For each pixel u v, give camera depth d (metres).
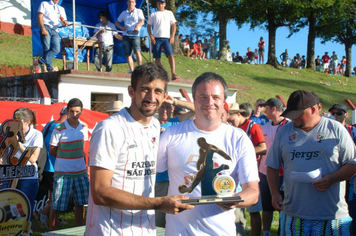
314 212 3.50
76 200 5.25
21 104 6.12
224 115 4.30
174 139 2.67
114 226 2.44
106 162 2.33
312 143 3.56
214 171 2.54
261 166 5.25
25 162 4.41
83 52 11.70
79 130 5.30
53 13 9.49
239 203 2.42
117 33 11.21
